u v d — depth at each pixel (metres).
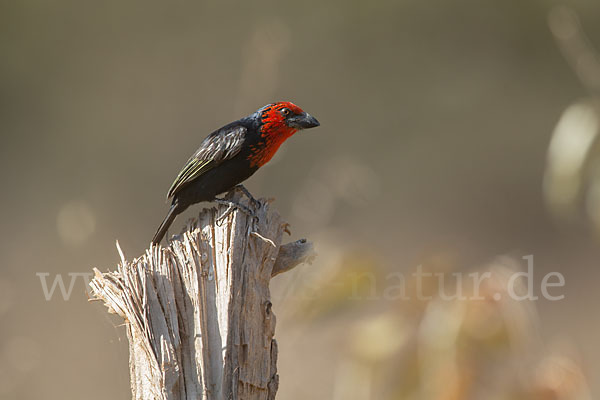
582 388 4.44
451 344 4.46
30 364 9.80
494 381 4.42
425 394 4.52
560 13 6.33
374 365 4.65
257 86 10.34
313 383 9.03
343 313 5.12
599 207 5.37
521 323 4.48
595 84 5.99
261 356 4.07
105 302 4.16
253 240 4.38
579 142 5.23
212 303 4.08
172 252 4.24
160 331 3.96
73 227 9.95
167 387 3.84
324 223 9.45
